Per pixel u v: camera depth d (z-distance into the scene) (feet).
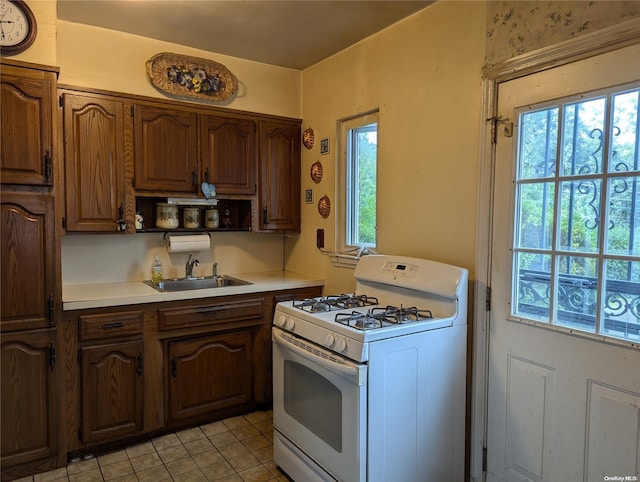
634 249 5.05
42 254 7.07
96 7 7.62
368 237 9.41
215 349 9.03
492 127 6.48
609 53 5.17
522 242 6.20
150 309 8.18
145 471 7.41
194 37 8.89
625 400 5.12
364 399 5.59
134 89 8.84
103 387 7.78
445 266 6.73
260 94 10.38
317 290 10.25
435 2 7.36
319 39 8.94
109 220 8.43
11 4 6.70
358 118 9.32
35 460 7.22
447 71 7.18
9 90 6.72
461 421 6.63
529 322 6.07
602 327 5.33
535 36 5.92
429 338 6.18
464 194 6.93
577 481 5.59
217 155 9.64
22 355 7.00
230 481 7.16
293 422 6.99
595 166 5.38
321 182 10.30
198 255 10.50
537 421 6.02
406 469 6.05
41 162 6.98
